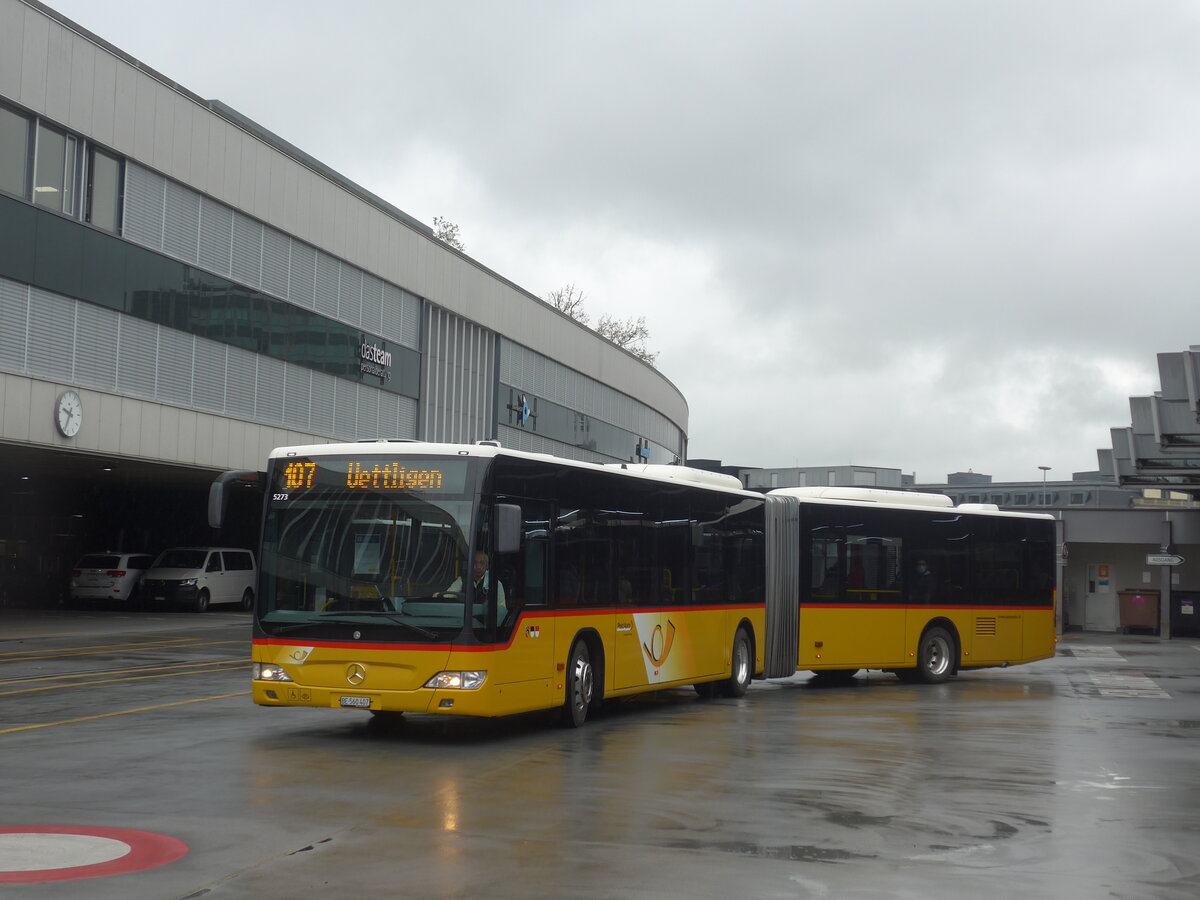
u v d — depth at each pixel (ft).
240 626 114.83
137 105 104.47
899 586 74.79
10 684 63.41
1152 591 152.15
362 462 45.98
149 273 106.73
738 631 65.41
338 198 134.41
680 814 31.65
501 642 45.14
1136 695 69.51
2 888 23.57
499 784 35.94
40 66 94.38
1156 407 98.53
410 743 44.80
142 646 89.92
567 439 199.11
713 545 62.90
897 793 35.37
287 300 126.52
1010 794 35.65
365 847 27.35
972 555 78.18
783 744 45.60
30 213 93.91
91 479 131.44
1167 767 41.27
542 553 48.39
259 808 31.71
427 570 44.52
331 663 44.70
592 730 49.83
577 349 202.18
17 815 30.55
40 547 158.40
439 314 158.40
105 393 101.30
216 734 45.88
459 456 45.29
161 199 108.17
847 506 73.26
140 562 141.49
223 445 116.57
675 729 50.31
